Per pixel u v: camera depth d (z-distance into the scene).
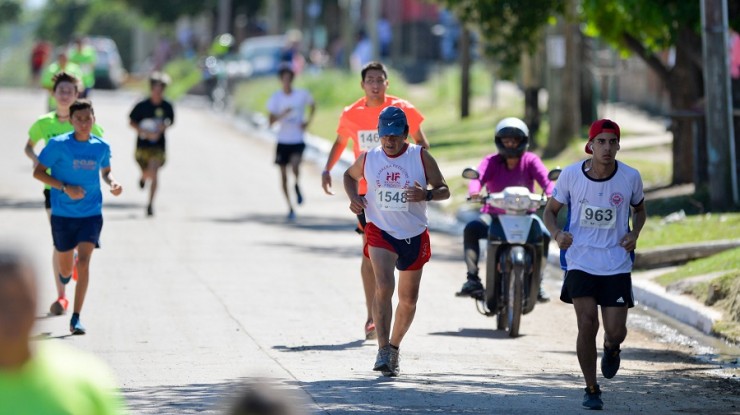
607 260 25.48
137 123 58.19
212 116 138.62
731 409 26.08
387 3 197.12
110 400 10.94
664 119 98.38
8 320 10.51
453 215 63.19
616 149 25.38
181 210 62.53
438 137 94.19
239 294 39.44
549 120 77.12
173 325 34.25
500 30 71.44
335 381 27.56
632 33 59.12
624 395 27.34
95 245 33.00
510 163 35.03
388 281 27.70
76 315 32.81
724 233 47.00
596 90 96.38
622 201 25.48
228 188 73.69
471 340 33.94
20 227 54.12
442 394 26.50
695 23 53.38
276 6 191.50
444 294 41.34
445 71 150.25
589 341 25.56
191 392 26.08
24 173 77.62
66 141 32.62
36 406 10.57
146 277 42.25
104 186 71.50
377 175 27.69
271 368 28.94
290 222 59.38
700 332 36.25
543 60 90.56
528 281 34.47
